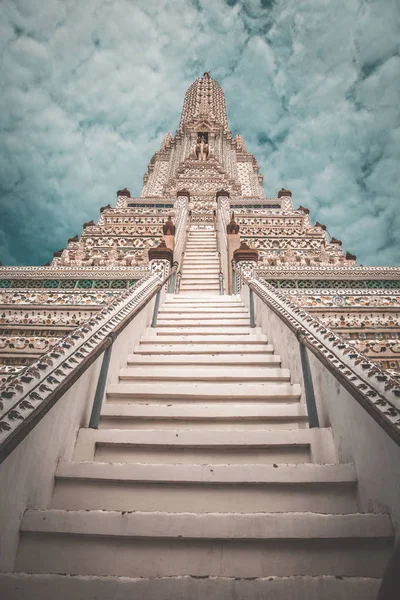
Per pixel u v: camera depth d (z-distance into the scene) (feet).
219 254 37.42
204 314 20.16
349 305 20.58
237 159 91.30
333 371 7.36
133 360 13.51
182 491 6.85
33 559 5.55
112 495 6.78
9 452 4.78
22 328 19.67
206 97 110.93
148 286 17.88
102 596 4.82
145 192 80.38
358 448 6.79
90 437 8.14
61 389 6.57
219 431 8.32
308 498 6.75
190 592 4.89
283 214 47.62
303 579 5.02
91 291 21.90
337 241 42.96
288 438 8.16
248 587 4.94
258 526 5.86
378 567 5.51
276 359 13.64
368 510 6.25
